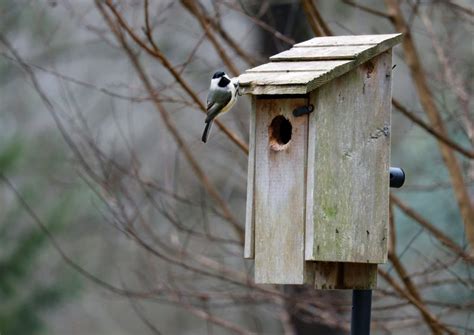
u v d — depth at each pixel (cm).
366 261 978
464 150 1192
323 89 942
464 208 1265
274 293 1270
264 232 961
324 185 946
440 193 1521
